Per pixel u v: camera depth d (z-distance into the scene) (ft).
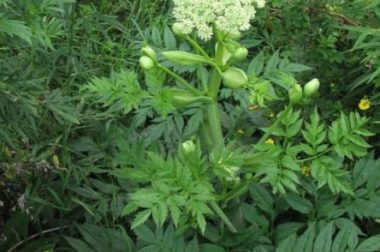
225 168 8.46
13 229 10.28
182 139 10.21
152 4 13.89
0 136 8.71
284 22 13.47
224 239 9.55
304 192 9.93
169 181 8.23
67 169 10.34
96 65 12.46
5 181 9.70
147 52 9.00
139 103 9.34
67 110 9.28
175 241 9.09
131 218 10.40
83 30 12.70
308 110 11.96
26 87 8.84
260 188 9.94
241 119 11.37
